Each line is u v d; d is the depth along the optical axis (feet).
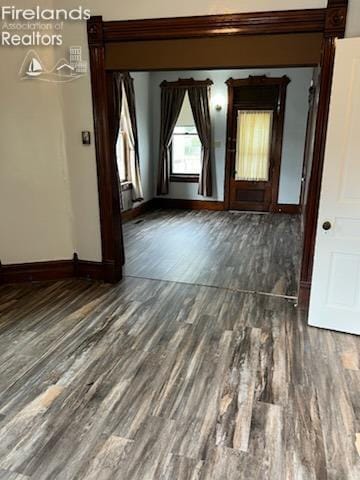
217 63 10.51
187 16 10.34
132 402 7.18
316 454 6.04
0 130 11.72
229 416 6.83
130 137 22.20
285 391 7.52
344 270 9.41
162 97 25.17
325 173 9.02
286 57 9.98
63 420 6.72
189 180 26.50
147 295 12.16
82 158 12.37
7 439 6.28
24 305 11.37
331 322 9.86
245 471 5.71
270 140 24.39
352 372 8.16
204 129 24.90
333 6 9.09
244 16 9.93
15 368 8.22
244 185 25.58
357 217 9.01
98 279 13.35
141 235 19.79
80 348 9.04
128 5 10.64
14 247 12.84
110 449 6.10
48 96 11.91
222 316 10.74
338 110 8.61
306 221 10.62
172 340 9.43
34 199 12.59
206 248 17.48
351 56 8.27
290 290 12.59
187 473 5.67
